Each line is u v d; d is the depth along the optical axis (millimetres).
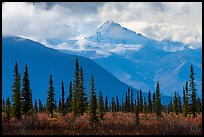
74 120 49281
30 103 66125
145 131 35531
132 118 60594
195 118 61344
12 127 34875
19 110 55875
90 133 33438
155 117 67562
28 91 64500
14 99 56750
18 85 58312
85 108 68625
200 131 32125
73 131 34625
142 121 52562
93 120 51156
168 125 38000
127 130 37000
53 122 43219
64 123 42531
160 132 33625
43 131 33625
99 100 62688
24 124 36500
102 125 41719
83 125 41000
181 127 34094
